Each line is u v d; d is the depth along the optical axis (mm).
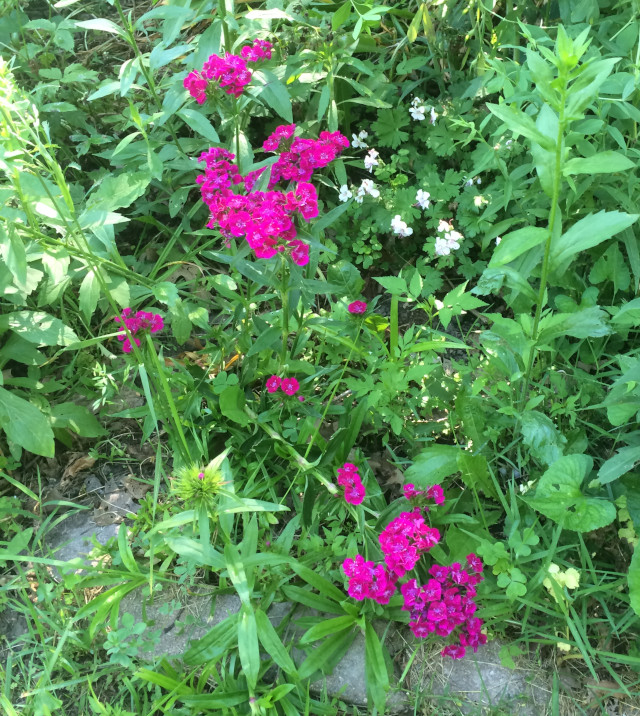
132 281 945
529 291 666
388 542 648
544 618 708
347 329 842
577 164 581
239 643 604
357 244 995
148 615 739
